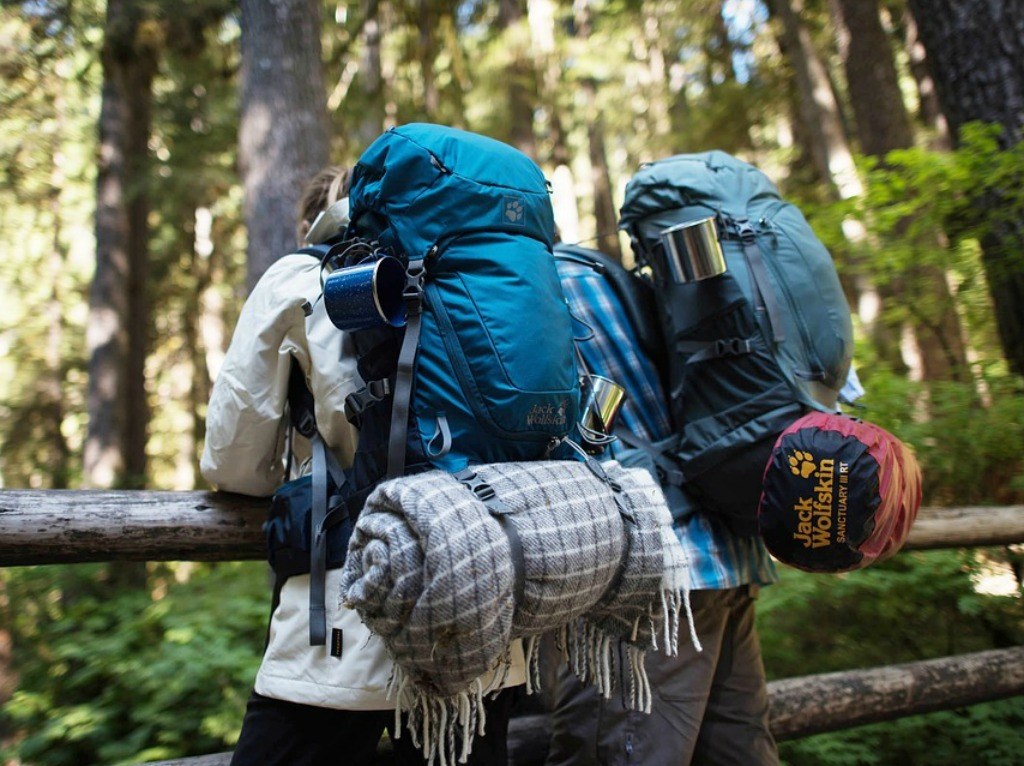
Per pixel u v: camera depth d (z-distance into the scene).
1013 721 2.91
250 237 4.57
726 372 1.68
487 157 1.34
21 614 5.07
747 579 1.81
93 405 9.63
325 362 1.39
